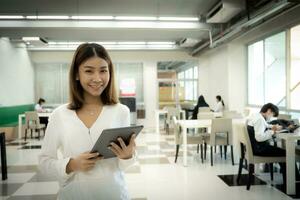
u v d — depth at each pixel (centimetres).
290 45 654
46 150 117
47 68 1112
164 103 1159
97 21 637
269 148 351
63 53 1097
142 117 1134
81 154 108
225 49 924
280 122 396
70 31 786
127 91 1087
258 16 509
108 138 105
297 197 325
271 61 746
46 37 880
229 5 562
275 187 362
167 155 567
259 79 818
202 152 516
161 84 1160
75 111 118
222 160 519
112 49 1061
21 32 766
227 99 909
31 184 391
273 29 697
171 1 604
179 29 685
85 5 621
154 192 353
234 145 446
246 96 897
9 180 411
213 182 389
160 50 1124
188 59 1134
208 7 647
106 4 617
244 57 894
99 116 117
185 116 948
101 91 118
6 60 848
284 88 682
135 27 642
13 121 881
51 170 114
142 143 709
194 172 441
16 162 525
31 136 834
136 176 423
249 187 356
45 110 890
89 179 114
